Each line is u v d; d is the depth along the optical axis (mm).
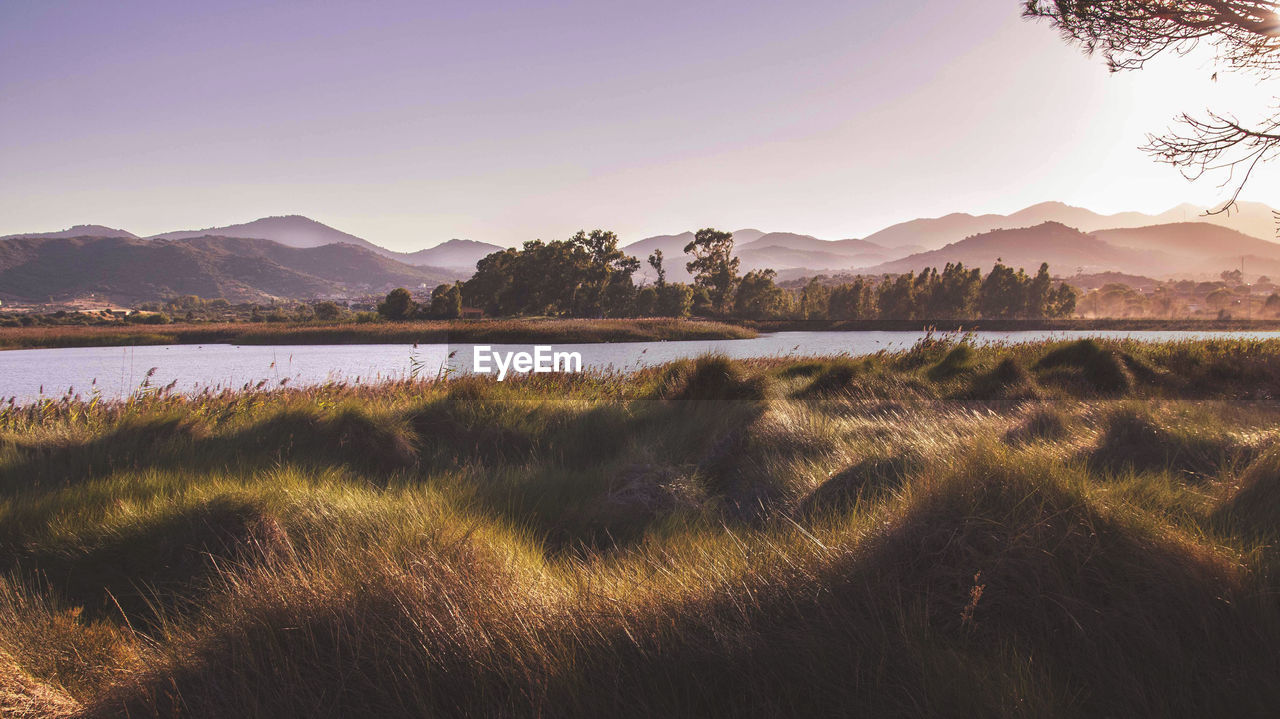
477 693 2225
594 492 5516
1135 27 6738
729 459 6379
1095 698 2096
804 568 2744
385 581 2775
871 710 2049
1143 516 2863
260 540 3889
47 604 3369
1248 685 2061
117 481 5449
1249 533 3150
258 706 2195
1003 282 109500
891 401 9430
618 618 2512
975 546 2643
